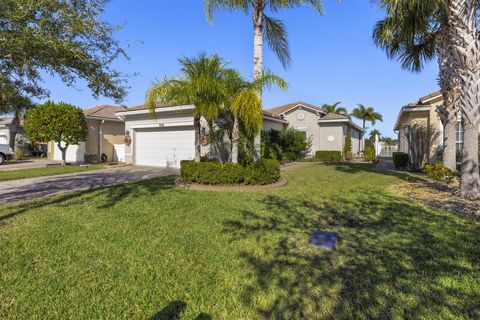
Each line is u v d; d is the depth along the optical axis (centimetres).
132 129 1638
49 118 1603
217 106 859
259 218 520
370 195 719
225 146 1353
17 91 527
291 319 232
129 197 717
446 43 878
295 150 1986
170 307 251
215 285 285
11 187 896
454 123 971
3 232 445
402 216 519
